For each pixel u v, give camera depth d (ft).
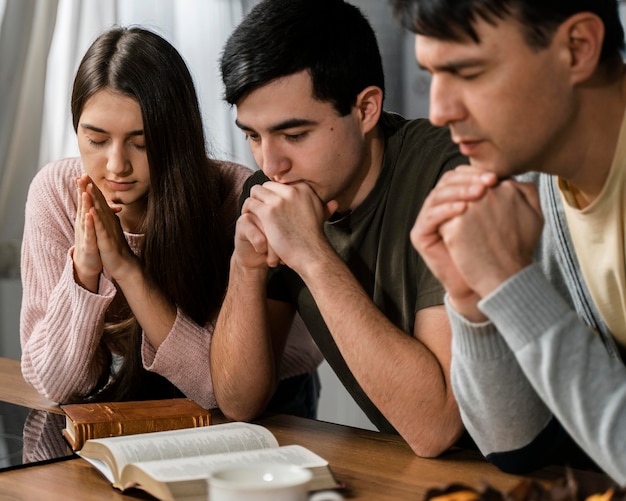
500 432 3.93
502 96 3.20
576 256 3.88
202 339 5.51
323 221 4.77
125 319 6.07
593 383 3.36
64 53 9.30
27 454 4.39
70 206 5.95
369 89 4.69
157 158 5.49
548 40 3.17
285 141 4.63
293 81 4.46
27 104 9.09
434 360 4.44
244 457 3.90
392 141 5.04
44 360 5.47
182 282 5.62
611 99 3.40
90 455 4.16
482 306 3.43
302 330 6.51
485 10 3.10
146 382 5.76
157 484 3.58
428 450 4.33
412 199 4.90
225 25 9.94
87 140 5.47
